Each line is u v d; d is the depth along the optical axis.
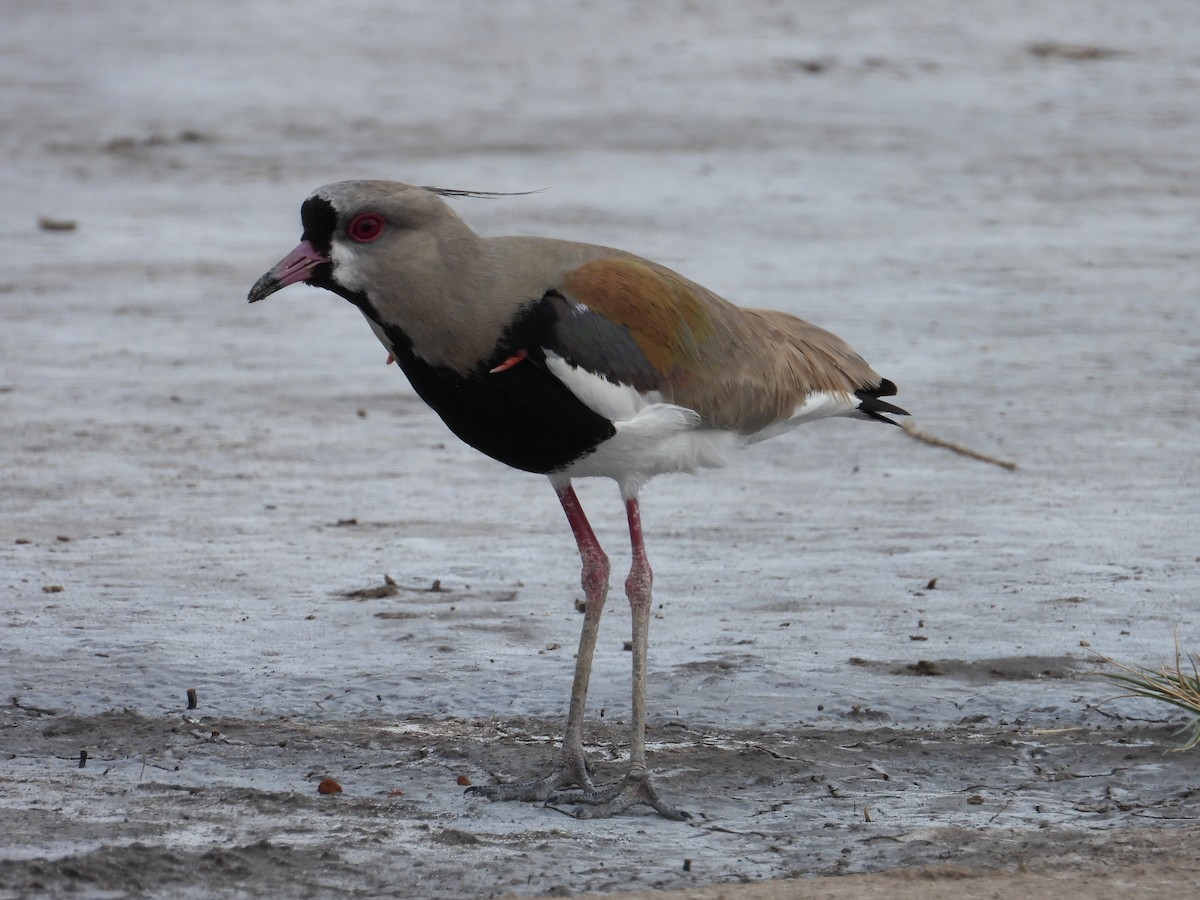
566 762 10.02
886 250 28.11
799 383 10.98
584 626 10.23
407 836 9.28
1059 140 38.97
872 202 32.31
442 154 37.31
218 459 17.69
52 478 16.91
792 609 13.30
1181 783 10.05
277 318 24.31
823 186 33.84
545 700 11.56
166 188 34.12
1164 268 26.83
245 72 48.94
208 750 10.63
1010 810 9.67
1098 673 11.81
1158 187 33.88
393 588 13.78
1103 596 13.39
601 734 10.95
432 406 10.30
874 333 22.77
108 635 12.69
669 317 10.24
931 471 17.19
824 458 17.77
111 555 14.62
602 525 15.64
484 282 9.84
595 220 30.36
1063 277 26.19
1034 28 55.62
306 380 21.00
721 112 42.41
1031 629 12.72
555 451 10.16
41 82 46.91
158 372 21.27
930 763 10.40
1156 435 18.25
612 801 9.72
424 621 13.09
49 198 33.03
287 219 31.20
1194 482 16.61
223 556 14.64
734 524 15.61
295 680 11.91
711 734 10.98
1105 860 8.88
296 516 15.84
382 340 10.38
